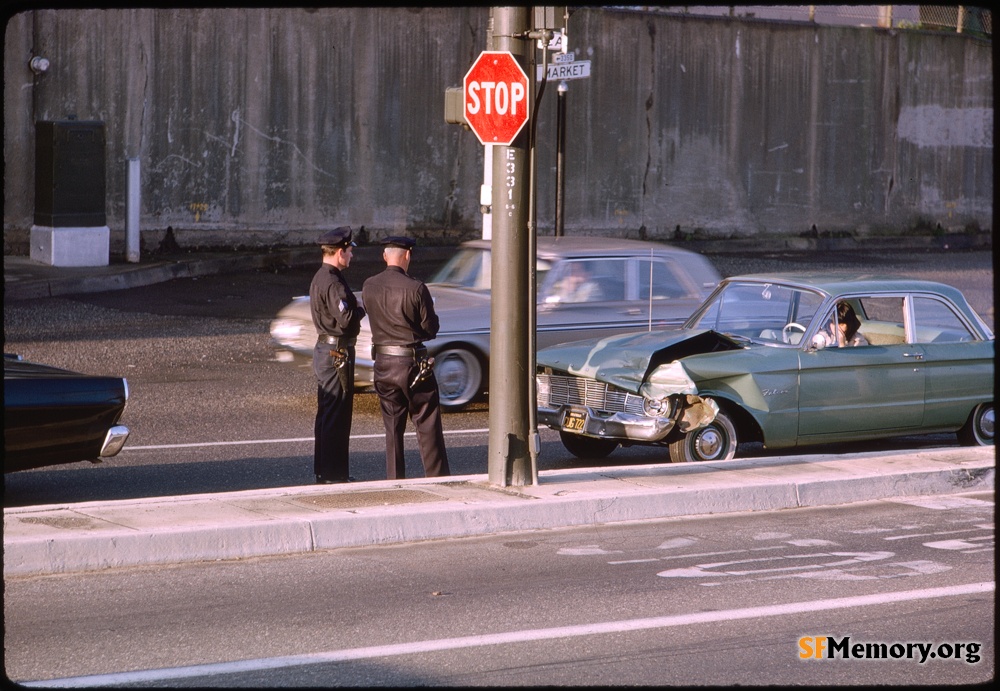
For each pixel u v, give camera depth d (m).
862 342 21.44
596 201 59.72
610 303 26.64
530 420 17.33
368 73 53.94
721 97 62.31
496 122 16.80
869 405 20.77
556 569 14.27
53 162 43.84
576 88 58.47
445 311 25.52
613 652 11.37
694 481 17.86
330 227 53.81
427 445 18.39
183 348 32.66
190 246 50.78
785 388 20.08
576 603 12.91
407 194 55.44
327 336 18.42
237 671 10.73
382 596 13.09
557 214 41.81
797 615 12.60
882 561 14.78
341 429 18.48
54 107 47.09
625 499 16.84
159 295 42.19
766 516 17.27
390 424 18.47
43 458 16.19
